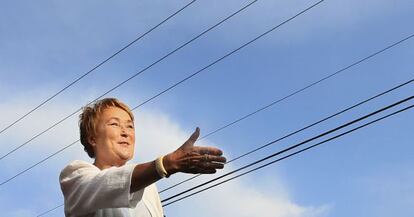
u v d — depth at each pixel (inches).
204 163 108.4
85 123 137.5
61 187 124.1
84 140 138.2
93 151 138.6
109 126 135.7
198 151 108.4
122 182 112.3
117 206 113.7
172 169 109.3
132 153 137.1
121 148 134.8
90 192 115.9
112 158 134.0
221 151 109.0
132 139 137.9
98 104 139.1
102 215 122.5
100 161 133.9
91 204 115.6
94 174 119.8
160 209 138.1
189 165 108.6
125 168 114.2
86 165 124.9
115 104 139.3
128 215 125.2
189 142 111.1
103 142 134.8
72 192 119.8
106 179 114.7
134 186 113.9
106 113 137.2
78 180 120.3
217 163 109.3
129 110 140.6
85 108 139.5
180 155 108.7
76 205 117.9
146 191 136.3
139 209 130.0
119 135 135.5
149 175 111.0
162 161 110.0
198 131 113.1
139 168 112.7
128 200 112.3
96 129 135.9
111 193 113.2
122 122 137.3
